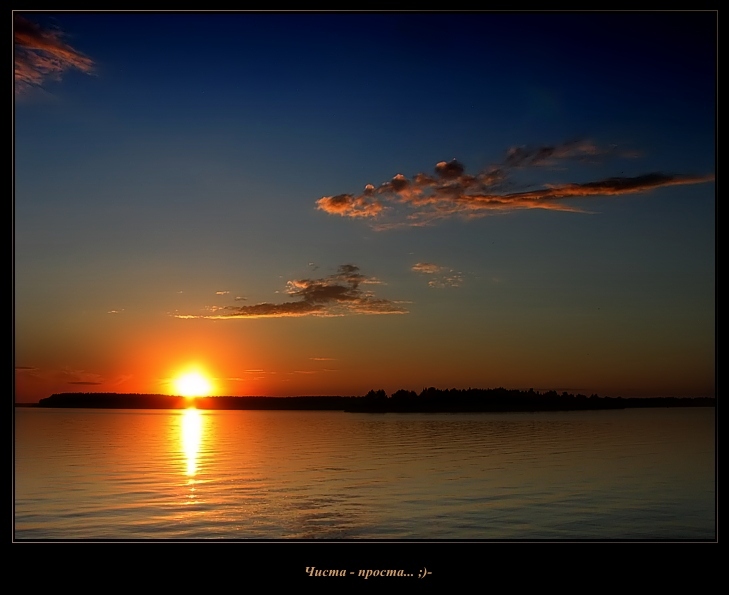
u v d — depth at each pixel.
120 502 9.35
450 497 9.38
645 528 7.70
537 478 10.38
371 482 10.61
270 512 8.73
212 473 11.59
